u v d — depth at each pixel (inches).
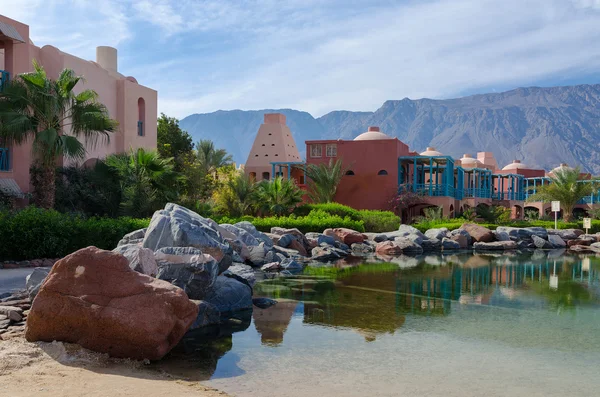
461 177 1667.1
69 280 248.1
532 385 230.4
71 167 822.5
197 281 339.3
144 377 219.6
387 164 1423.5
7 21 717.3
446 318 370.6
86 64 925.8
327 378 234.2
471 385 228.8
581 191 1473.9
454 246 1048.2
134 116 1075.9
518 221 1534.2
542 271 671.1
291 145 1859.0
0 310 304.3
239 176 1183.6
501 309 407.5
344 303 423.5
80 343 245.9
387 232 1120.2
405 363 260.2
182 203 847.1
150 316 243.8
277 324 344.5
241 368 247.1
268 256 678.5
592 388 227.5
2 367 209.9
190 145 1737.2
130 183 761.6
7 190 679.1
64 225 534.3
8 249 509.0
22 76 615.8
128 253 328.8
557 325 351.6
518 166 2310.5
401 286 520.1
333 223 1018.1
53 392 183.0
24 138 633.6
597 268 711.1
